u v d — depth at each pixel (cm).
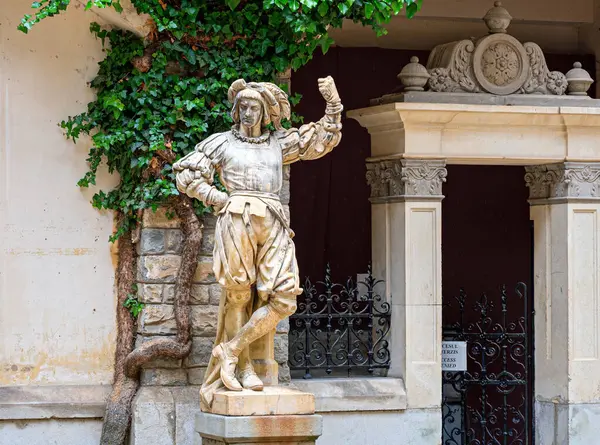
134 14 1088
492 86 1255
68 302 1120
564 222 1267
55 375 1116
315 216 1382
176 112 1095
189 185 964
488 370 1450
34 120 1116
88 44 1120
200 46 1106
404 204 1227
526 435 1298
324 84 985
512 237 1470
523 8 1401
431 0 1377
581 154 1268
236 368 980
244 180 959
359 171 1397
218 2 1105
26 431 1102
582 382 1262
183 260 1105
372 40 1382
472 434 1290
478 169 1467
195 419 991
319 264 1383
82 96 1120
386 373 1241
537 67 1270
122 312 1123
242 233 950
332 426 1197
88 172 1120
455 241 1459
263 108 973
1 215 1108
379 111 1232
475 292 1459
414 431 1218
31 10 1117
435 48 1284
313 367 1216
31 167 1115
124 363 1105
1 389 1102
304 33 1104
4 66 1110
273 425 940
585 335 1267
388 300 1248
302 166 1380
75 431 1112
